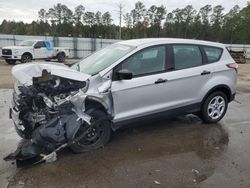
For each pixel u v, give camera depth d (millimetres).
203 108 6543
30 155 4582
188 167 4676
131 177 4352
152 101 5762
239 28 87125
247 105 8914
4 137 5797
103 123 5270
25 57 22453
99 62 5758
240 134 6176
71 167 4625
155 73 5781
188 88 6164
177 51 6113
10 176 4340
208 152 5246
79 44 37156
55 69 4992
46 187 4070
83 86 5008
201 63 6414
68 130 4793
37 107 4820
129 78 5242
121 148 5355
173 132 6203
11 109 5270
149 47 5773
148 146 5469
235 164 4797
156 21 81750
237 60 34281
